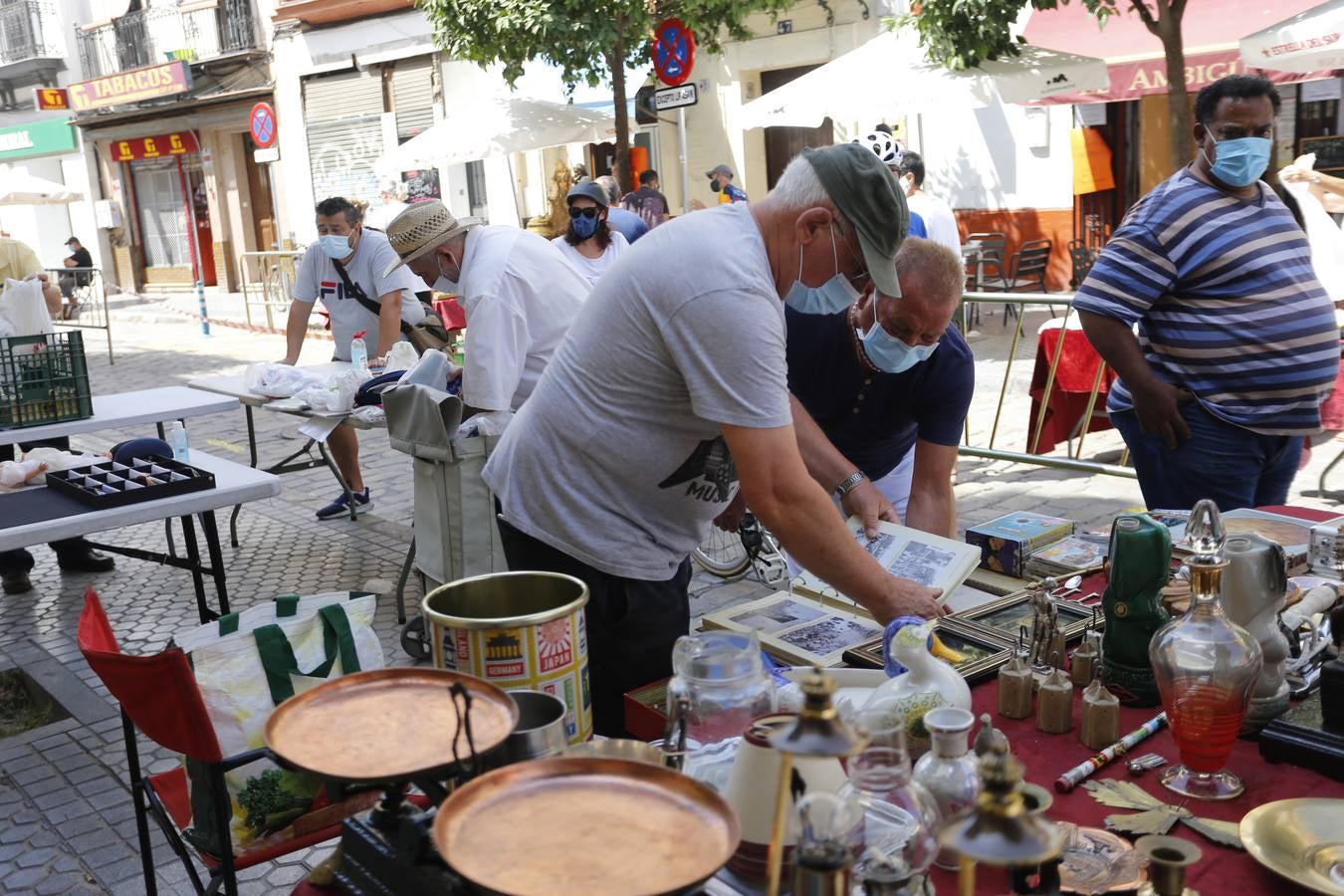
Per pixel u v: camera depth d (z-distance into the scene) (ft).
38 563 20.01
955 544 7.93
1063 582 8.15
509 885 3.49
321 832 7.73
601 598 7.55
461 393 14.42
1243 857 4.77
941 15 24.63
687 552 7.88
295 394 16.63
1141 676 6.10
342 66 60.59
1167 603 6.90
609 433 7.16
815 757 3.32
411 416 13.38
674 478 7.34
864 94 26.30
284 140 65.21
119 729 13.29
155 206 77.97
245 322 54.80
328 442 21.81
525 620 5.40
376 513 22.13
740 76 47.26
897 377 9.39
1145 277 10.81
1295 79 28.68
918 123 42.96
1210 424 10.89
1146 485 11.60
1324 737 5.44
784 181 6.67
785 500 6.56
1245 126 10.28
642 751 4.81
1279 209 10.82
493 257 12.85
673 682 5.01
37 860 10.69
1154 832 4.92
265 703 7.62
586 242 23.26
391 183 52.13
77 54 84.58
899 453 10.37
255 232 71.56
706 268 6.46
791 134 47.57
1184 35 30.22
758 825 4.38
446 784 4.50
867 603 6.75
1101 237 40.29
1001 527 9.37
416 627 14.76
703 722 4.89
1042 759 5.71
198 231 75.46
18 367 15.38
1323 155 34.71
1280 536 8.54
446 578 13.65
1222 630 5.25
